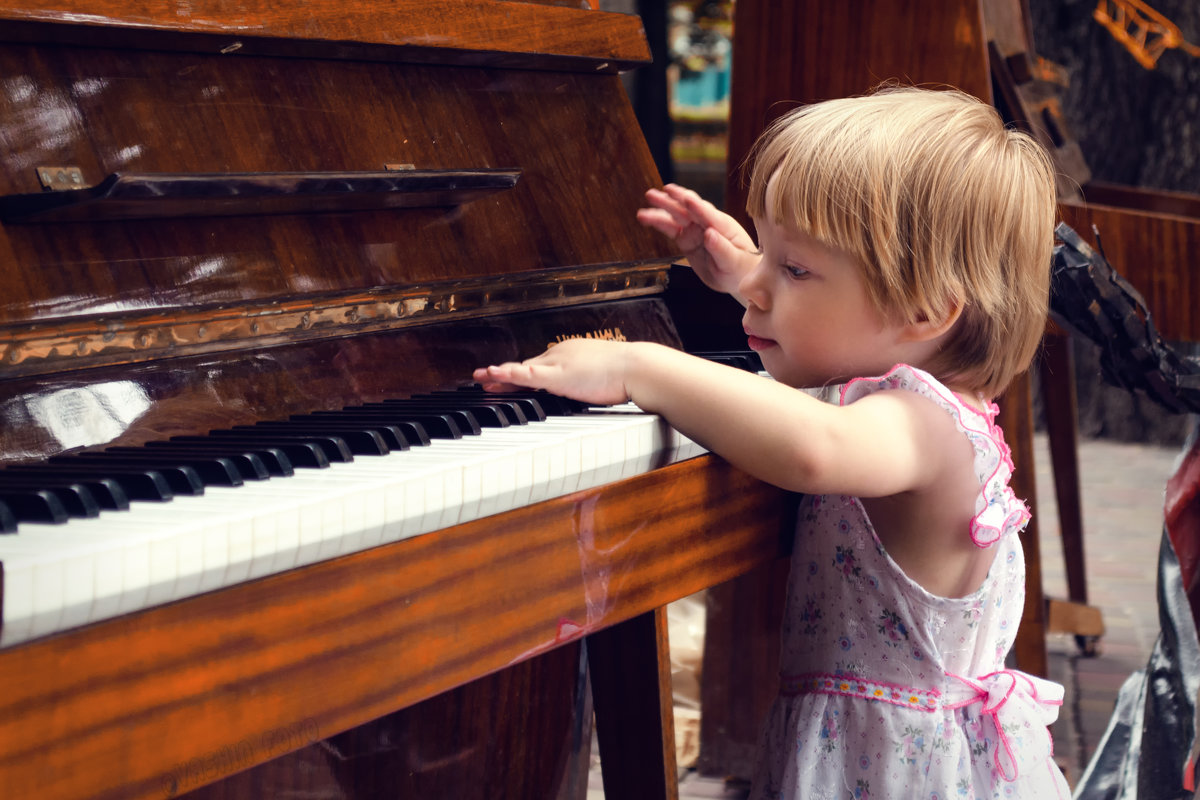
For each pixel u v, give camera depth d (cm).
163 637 66
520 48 146
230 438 94
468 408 109
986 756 132
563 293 146
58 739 61
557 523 94
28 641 60
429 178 125
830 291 125
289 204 114
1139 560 432
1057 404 336
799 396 115
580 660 178
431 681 83
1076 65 729
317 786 139
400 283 124
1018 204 127
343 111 128
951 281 123
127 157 106
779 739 140
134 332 101
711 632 246
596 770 253
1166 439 673
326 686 75
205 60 116
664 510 108
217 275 108
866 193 120
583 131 160
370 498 80
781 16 235
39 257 96
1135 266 238
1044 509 514
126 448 91
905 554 131
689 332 165
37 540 65
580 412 119
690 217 160
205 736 68
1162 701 186
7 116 99
